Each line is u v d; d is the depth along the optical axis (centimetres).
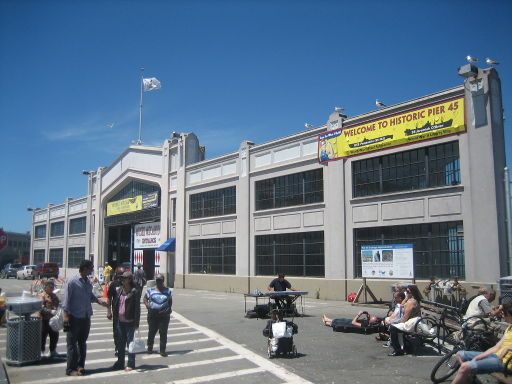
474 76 1825
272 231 2733
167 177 3800
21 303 959
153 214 3988
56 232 6091
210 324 1545
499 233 1731
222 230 3158
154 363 972
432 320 1049
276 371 890
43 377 860
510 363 641
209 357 1027
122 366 926
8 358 962
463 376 643
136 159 4231
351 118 2288
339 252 2300
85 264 887
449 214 1878
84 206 5344
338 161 2345
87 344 1215
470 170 1822
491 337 893
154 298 1059
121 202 4509
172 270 3700
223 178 3170
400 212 2055
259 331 1380
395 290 1273
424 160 1998
